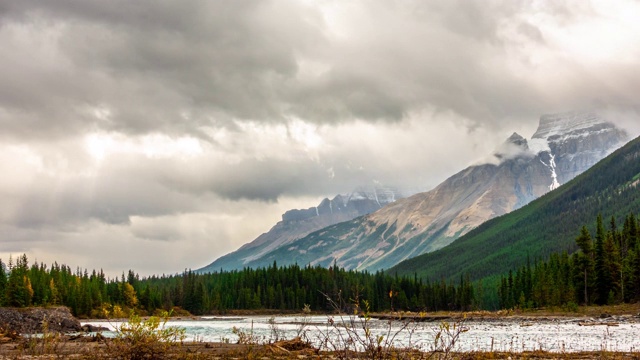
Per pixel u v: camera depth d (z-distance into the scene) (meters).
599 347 43.06
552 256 158.25
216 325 113.50
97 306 155.00
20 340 40.38
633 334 59.97
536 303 131.00
